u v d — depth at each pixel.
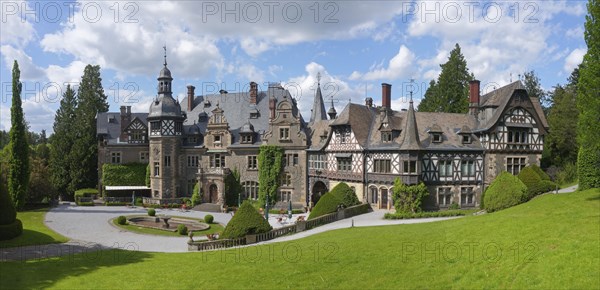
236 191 50.16
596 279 13.29
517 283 14.30
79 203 50.81
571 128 46.31
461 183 39.28
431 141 39.19
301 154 48.22
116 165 55.56
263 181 48.44
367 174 41.50
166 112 52.06
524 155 40.56
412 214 34.28
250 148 49.72
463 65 60.53
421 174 38.19
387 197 40.03
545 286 13.70
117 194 55.84
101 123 58.09
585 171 30.20
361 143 41.78
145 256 22.86
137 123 56.34
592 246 15.41
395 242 21.11
